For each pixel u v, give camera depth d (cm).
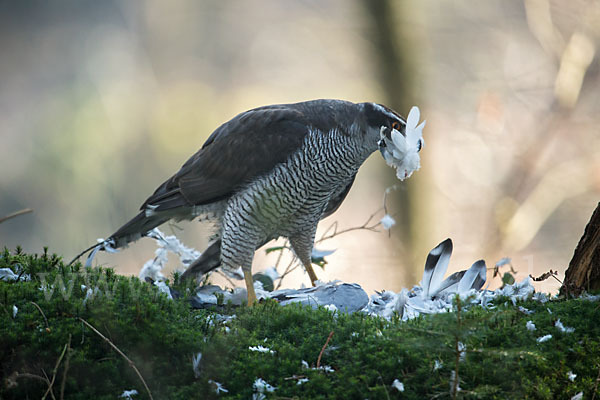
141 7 2681
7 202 2059
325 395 411
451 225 1550
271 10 2456
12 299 459
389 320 507
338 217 1770
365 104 643
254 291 605
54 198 2067
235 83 2472
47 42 2655
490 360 423
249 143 640
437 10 1756
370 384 414
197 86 2467
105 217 1903
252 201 643
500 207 1516
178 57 2564
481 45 1778
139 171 2211
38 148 2195
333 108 647
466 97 1711
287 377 425
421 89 1527
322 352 432
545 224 1551
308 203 664
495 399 403
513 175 1548
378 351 434
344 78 2016
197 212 682
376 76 1512
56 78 2558
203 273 662
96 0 2748
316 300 546
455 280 570
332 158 644
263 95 2384
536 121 1593
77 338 430
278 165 637
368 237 1664
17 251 564
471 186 1609
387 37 1484
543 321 473
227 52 2514
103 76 2517
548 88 1623
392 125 629
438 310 513
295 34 2330
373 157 1594
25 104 2470
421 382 415
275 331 479
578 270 538
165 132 2317
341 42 1852
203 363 432
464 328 396
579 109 1553
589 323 471
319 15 2238
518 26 1784
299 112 647
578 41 1495
